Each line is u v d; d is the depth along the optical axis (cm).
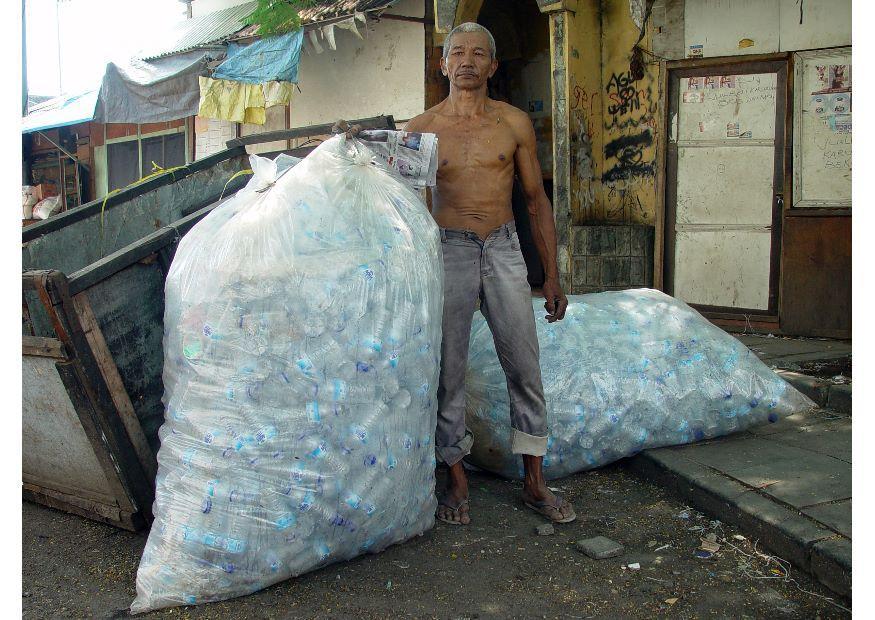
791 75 627
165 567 256
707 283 687
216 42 991
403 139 309
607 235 726
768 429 411
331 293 263
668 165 698
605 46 759
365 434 268
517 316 324
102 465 310
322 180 281
